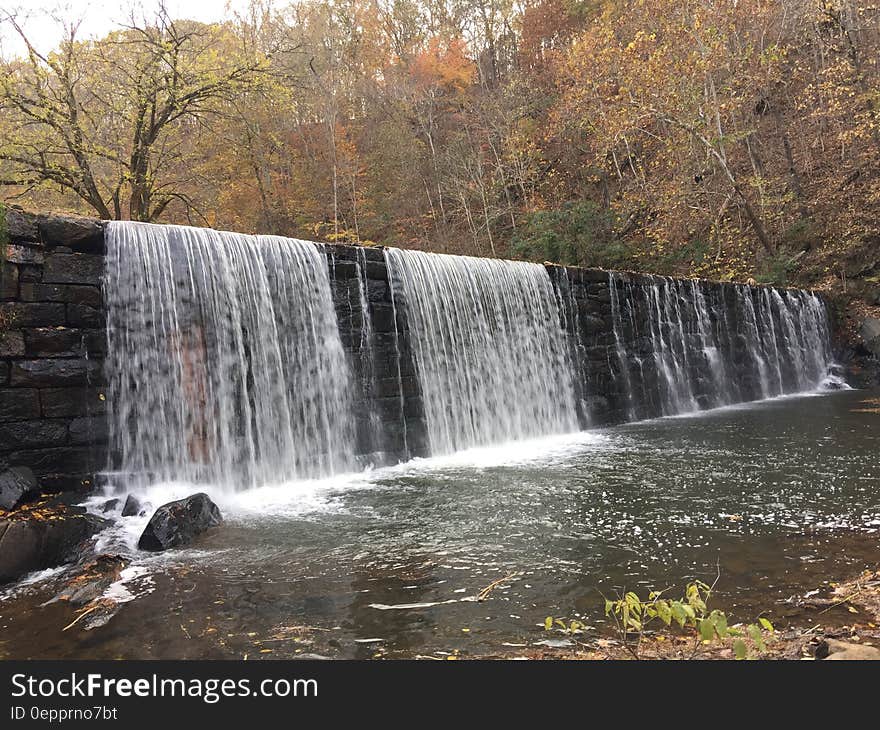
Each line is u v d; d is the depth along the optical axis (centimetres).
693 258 2047
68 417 620
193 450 706
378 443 882
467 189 2628
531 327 1139
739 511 571
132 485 653
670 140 2198
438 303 995
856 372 1709
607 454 888
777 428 1042
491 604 392
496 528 551
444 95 2984
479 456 923
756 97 2255
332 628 366
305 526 574
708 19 2023
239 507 649
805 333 1752
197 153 1828
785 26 2278
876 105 1966
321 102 2641
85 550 504
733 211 2269
